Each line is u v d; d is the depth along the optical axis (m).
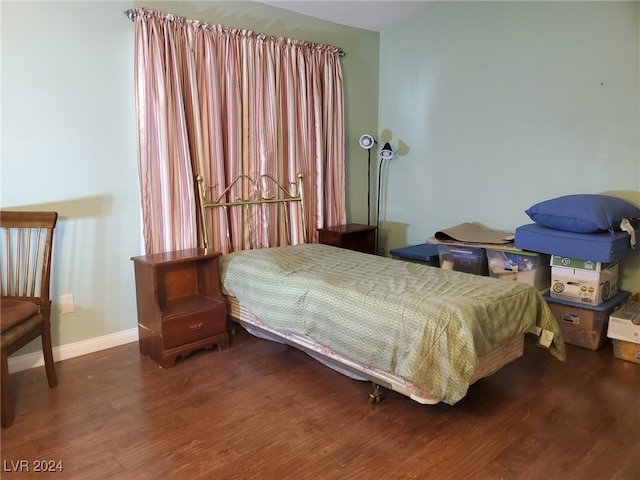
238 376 2.54
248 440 1.95
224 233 3.26
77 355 2.79
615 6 2.87
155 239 2.95
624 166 2.95
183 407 2.21
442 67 3.81
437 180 3.97
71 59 2.61
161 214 2.94
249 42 3.25
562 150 3.21
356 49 4.11
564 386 2.39
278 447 1.90
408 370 1.91
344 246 3.77
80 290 2.78
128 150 2.88
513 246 3.11
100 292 2.86
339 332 2.22
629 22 2.83
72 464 1.79
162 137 2.86
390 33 4.18
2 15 2.36
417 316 1.98
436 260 3.53
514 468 1.75
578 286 2.82
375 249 4.16
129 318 3.00
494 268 3.21
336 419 2.11
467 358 1.88
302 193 3.67
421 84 3.99
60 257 2.69
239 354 2.84
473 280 2.43
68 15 2.58
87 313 2.82
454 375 1.87
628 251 2.77
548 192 3.31
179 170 2.98
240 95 3.27
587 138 3.08
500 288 2.27
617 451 1.85
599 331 2.81
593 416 2.11
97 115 2.73
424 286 2.31
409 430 2.02
